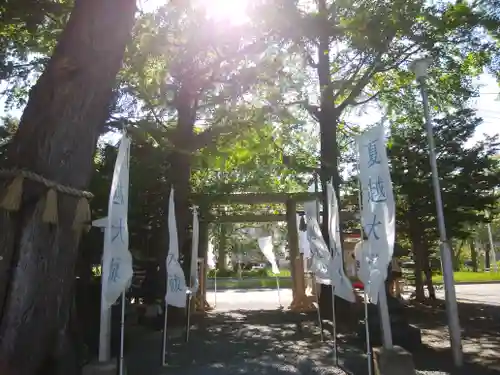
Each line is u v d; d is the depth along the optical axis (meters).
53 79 6.39
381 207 6.29
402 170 14.07
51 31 11.03
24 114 6.41
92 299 10.35
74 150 6.38
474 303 17.19
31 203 5.94
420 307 15.89
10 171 5.89
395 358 6.29
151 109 13.00
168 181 12.66
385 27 10.81
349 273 17.47
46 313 5.95
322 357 8.80
